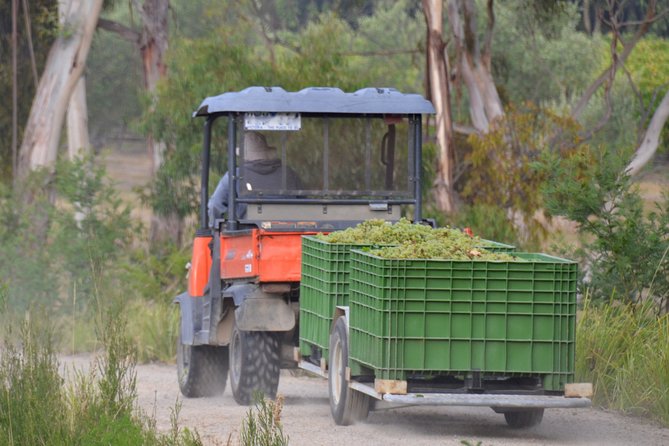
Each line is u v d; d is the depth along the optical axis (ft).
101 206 187.73
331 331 87.61
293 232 95.81
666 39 372.17
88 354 136.26
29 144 236.43
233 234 98.94
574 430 86.99
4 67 263.70
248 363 96.58
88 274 165.89
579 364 101.40
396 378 76.84
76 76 238.48
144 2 252.62
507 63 299.17
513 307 77.77
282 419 89.20
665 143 270.26
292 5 313.53
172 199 192.03
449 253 79.41
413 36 369.50
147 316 150.61
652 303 115.75
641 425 90.38
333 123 101.09
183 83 186.50
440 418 92.12
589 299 113.39
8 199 192.65
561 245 133.69
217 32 189.57
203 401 105.29
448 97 191.93
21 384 72.02
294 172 100.37
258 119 99.66
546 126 195.62
